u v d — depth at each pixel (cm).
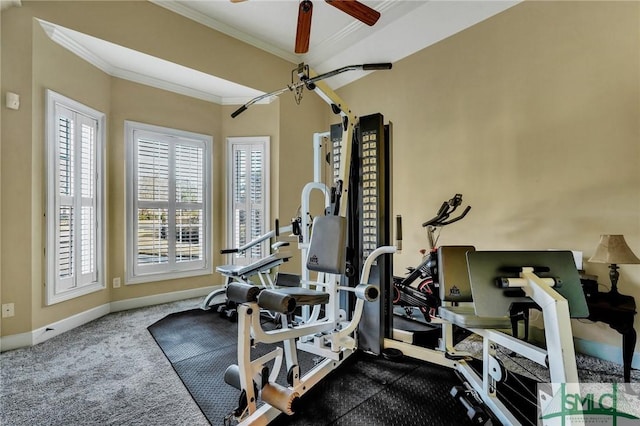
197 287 423
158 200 392
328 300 197
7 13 251
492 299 145
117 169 358
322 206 477
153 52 324
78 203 311
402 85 379
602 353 232
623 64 223
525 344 151
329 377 203
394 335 259
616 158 226
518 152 280
